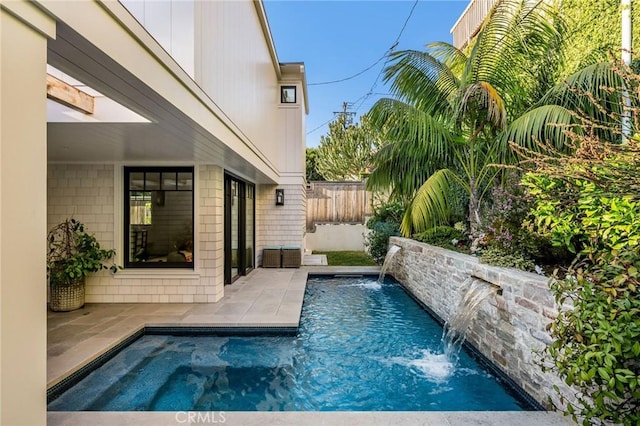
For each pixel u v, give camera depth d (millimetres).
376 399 3387
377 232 10367
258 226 10250
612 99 4008
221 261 6277
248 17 5703
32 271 1537
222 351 4457
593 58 5219
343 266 9922
